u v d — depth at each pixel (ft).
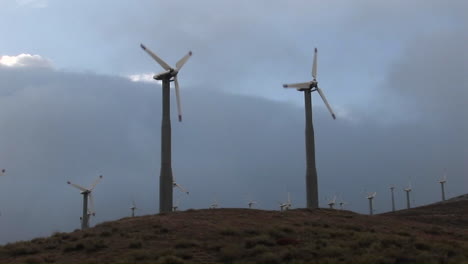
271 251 133.18
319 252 131.64
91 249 140.46
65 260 132.26
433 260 125.70
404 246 140.46
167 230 158.20
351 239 149.79
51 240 159.02
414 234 171.63
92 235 158.92
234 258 128.77
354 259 123.24
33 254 144.05
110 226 170.81
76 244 144.15
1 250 148.15
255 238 142.51
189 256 129.90
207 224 167.84
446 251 138.62
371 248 135.03
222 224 169.27
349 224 179.22
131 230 161.07
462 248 148.36
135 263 122.11
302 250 132.57
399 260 127.54
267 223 175.83
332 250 131.64
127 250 137.90
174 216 187.42
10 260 137.80
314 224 178.60
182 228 161.68
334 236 154.10
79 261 130.31
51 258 134.51
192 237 151.23
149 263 121.08
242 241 146.51
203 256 131.75
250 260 126.11
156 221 172.04
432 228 196.24
